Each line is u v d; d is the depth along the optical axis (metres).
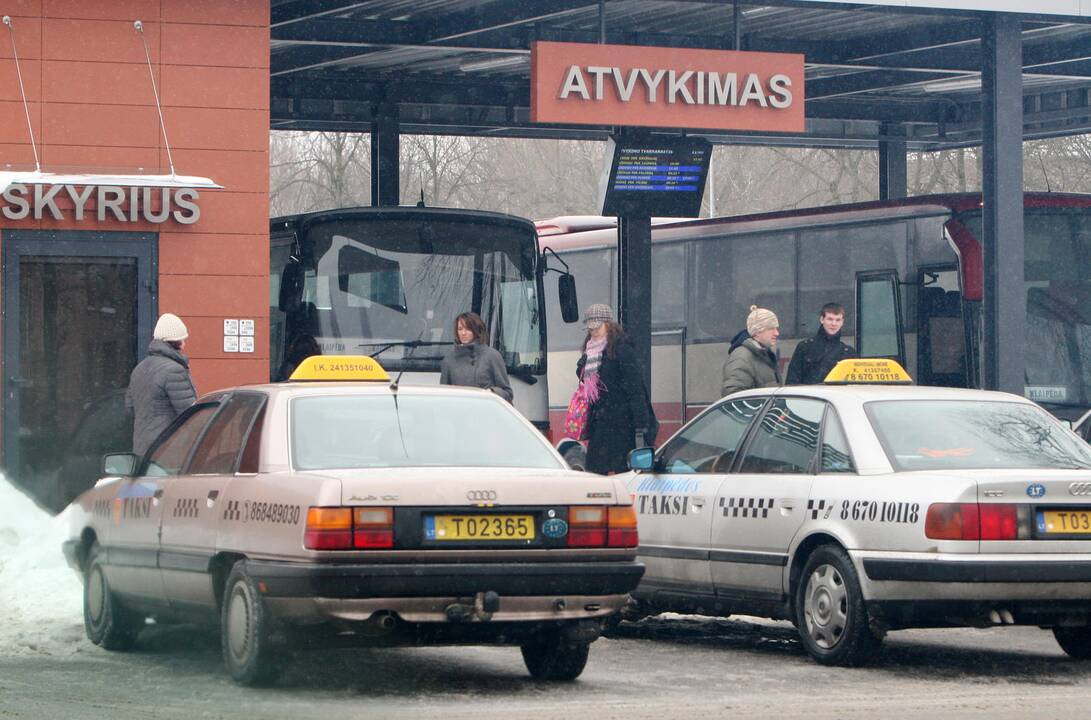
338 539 20.00
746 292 57.88
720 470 27.25
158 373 34.19
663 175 48.59
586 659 22.56
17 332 39.62
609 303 63.25
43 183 38.16
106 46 40.25
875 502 23.78
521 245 48.12
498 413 22.98
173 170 40.00
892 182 69.94
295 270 46.81
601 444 40.03
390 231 47.25
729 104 44.84
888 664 24.80
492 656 25.31
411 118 65.56
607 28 51.91
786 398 26.69
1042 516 23.14
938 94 66.75
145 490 24.81
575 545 21.00
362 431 21.98
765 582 25.70
